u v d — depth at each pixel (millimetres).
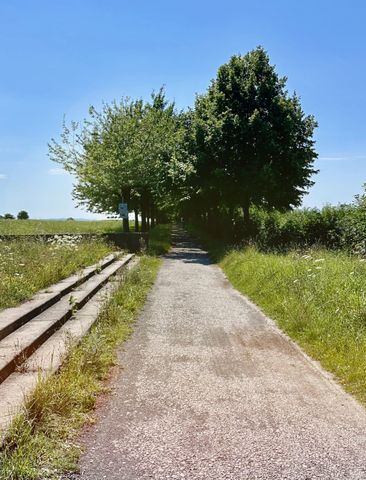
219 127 21891
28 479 3285
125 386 5254
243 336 7508
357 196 16344
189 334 7586
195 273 15312
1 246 13406
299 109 23438
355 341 6379
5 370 4922
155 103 31562
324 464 3635
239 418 4461
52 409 4188
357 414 4594
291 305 8484
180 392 5105
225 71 23125
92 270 12336
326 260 11617
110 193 25391
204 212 39188
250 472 3510
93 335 6242
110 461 3623
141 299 10312
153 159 25266
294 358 6383
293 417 4500
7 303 7645
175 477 3422
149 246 22594
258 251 16609
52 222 44500
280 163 22375
